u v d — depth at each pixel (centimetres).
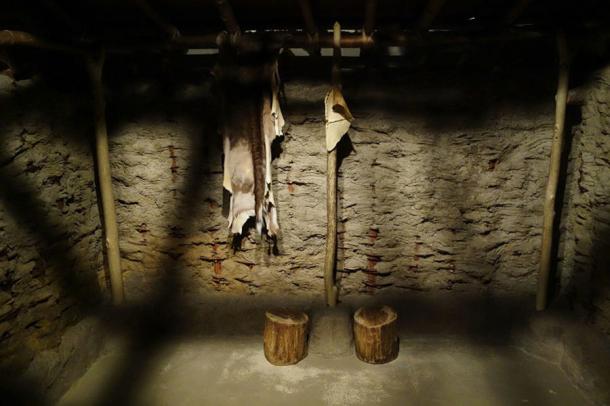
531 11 261
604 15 249
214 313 324
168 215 323
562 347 285
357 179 306
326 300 318
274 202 305
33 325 256
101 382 275
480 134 294
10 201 238
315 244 317
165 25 260
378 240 315
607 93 259
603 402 242
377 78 294
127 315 321
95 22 280
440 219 308
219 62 276
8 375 232
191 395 265
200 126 307
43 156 264
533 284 312
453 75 290
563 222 304
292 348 290
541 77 284
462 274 316
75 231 298
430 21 246
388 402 256
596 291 276
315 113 298
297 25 283
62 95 283
